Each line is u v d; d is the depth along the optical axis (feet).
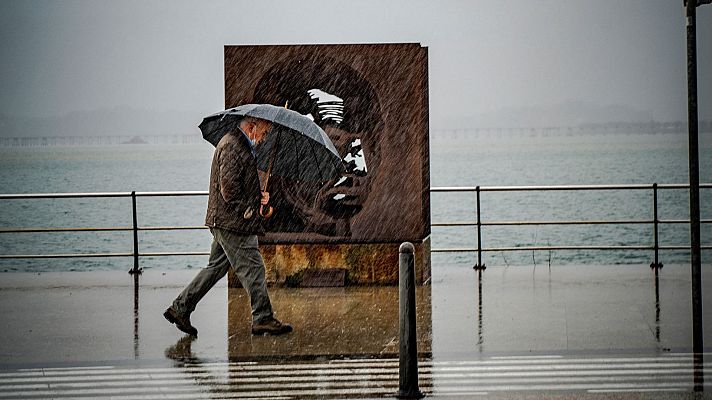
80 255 67.72
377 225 61.36
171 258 233.35
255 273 48.39
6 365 43.60
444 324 50.72
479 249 68.33
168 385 40.14
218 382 40.45
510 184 440.45
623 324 50.01
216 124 48.88
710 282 61.11
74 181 502.38
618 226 281.95
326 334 48.57
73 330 50.34
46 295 60.03
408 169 61.21
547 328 49.44
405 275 37.83
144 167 617.62
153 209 345.92
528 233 272.51
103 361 44.11
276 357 44.34
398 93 61.00
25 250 245.45
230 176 46.96
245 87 60.80
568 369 41.83
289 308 54.85
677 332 48.06
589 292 58.65
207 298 58.80
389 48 60.90
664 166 523.29
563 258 212.43
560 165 561.02
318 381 40.24
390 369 41.98
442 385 39.68
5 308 56.08
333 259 61.62
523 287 60.75
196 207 350.23
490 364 42.83
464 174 508.53
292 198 61.31
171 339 48.16
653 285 60.54
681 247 68.03
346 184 61.31
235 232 47.75
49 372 42.32
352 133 61.21
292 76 60.95
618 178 453.99
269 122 48.16
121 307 56.24
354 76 61.00
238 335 48.80
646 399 37.42
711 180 419.95
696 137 43.73
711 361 42.73
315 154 50.65
